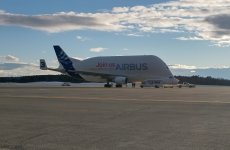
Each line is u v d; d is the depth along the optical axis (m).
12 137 11.24
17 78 172.12
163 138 11.12
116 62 93.31
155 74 89.38
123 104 24.11
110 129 12.91
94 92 45.31
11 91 47.72
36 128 13.05
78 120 15.38
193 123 14.55
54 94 38.53
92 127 13.38
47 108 20.91
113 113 18.27
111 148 9.71
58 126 13.59
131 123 14.52
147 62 89.94
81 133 12.02
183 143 10.34
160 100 28.48
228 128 13.19
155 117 16.59
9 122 14.65
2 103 24.69
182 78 153.62
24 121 14.98
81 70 98.56
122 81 90.25
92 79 99.12
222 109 20.75
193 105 23.52
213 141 10.62
